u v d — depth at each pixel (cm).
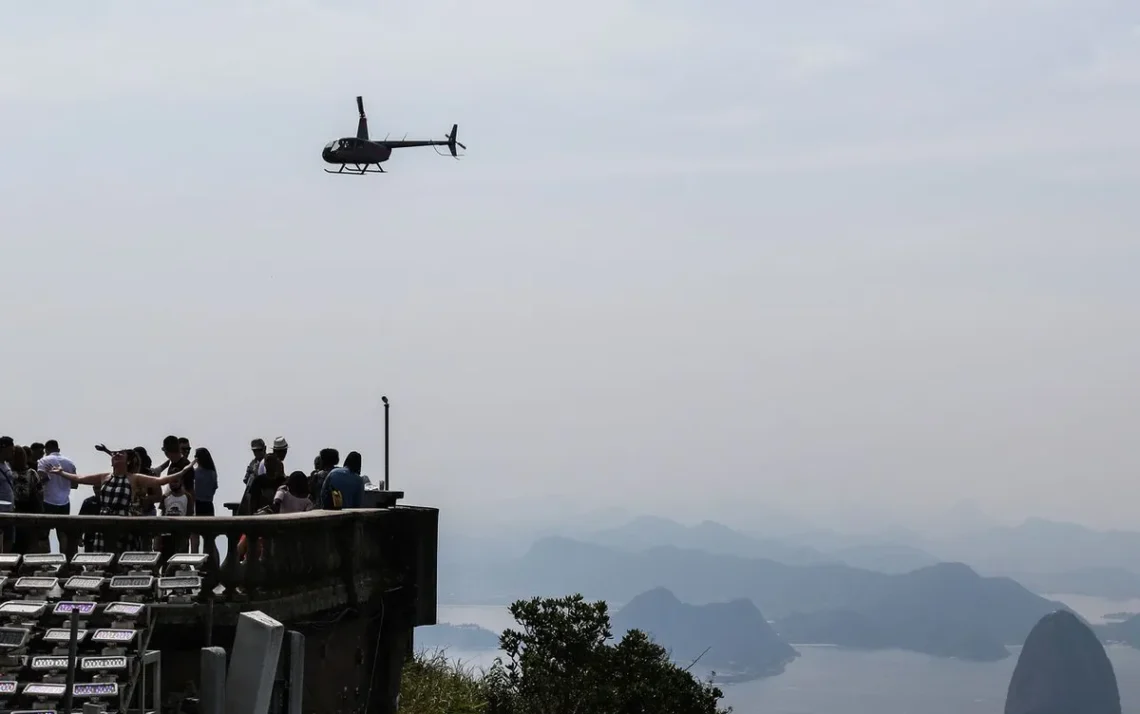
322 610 1471
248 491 1902
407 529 1870
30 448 1977
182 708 1204
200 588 1218
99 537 1266
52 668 1096
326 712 1540
